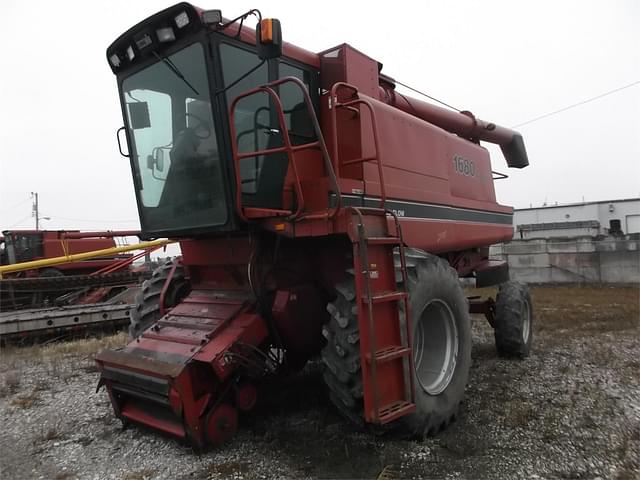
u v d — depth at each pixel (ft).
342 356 11.03
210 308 13.73
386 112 15.12
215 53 12.06
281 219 11.97
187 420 11.04
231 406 12.01
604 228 88.22
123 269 49.60
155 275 16.81
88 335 30.66
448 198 17.90
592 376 17.17
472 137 23.70
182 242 15.12
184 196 13.56
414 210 15.72
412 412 11.43
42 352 24.08
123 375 12.22
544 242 53.26
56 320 29.37
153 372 11.28
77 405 15.48
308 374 18.03
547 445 11.70
